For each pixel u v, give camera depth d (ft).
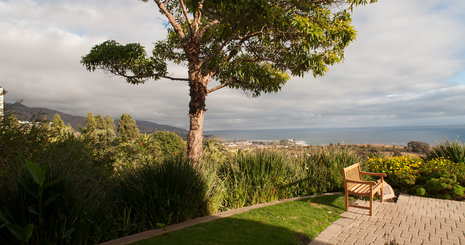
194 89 22.38
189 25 22.89
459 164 22.70
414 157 27.17
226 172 20.86
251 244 11.10
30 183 9.94
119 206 13.48
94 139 18.75
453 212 16.98
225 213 16.30
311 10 20.86
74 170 12.84
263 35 19.74
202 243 11.10
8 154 12.10
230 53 23.26
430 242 12.32
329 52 21.38
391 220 15.43
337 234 13.10
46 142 14.69
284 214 15.80
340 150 25.80
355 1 19.75
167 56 27.48
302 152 25.96
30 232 9.04
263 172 20.35
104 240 11.79
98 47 22.47
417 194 21.09
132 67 23.76
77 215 10.80
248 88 26.58
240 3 15.35
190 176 15.52
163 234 12.26
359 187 18.15
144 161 19.21
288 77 26.50
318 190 22.41
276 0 19.49
